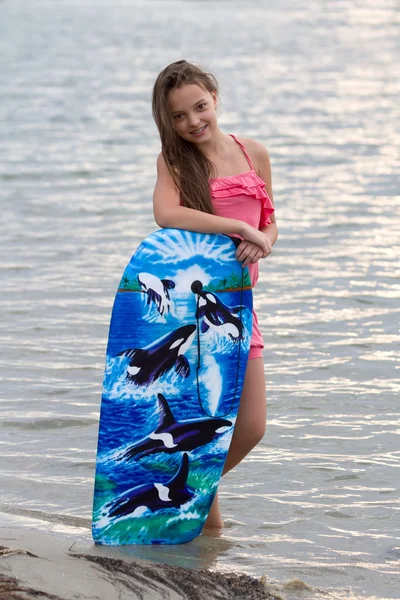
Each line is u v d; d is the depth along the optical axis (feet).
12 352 24.58
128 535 14.11
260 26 172.35
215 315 14.30
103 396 14.01
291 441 19.06
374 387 22.11
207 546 14.37
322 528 15.26
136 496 14.10
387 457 18.31
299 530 15.17
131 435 14.02
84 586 11.84
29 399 21.22
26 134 67.67
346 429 19.69
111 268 33.65
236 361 14.42
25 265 33.94
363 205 43.91
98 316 27.96
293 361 23.90
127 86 95.81
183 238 14.26
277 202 44.78
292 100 84.28
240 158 14.84
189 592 11.94
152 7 233.14
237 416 14.84
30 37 153.79
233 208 14.55
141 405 14.06
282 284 31.14
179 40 146.92
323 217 41.42
